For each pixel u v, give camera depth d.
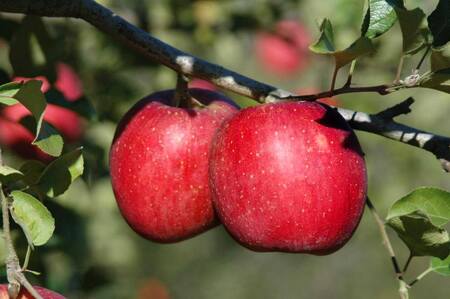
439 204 0.77
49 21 1.19
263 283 2.62
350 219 0.78
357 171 0.77
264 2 1.38
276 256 2.67
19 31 0.96
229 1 1.37
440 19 0.74
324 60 1.60
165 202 0.82
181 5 1.32
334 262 2.68
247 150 0.77
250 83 0.81
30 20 0.95
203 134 0.82
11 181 0.71
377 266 2.66
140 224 0.83
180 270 2.44
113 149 0.84
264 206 0.76
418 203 0.77
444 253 0.77
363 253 2.65
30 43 0.96
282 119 0.77
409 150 1.84
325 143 0.77
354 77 1.59
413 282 0.80
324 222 0.77
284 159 0.76
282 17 1.40
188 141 0.81
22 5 0.82
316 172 0.76
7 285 0.70
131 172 0.82
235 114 0.79
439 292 2.69
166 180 0.81
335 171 0.76
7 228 0.70
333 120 0.78
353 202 0.77
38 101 0.71
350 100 1.60
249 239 0.78
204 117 0.82
